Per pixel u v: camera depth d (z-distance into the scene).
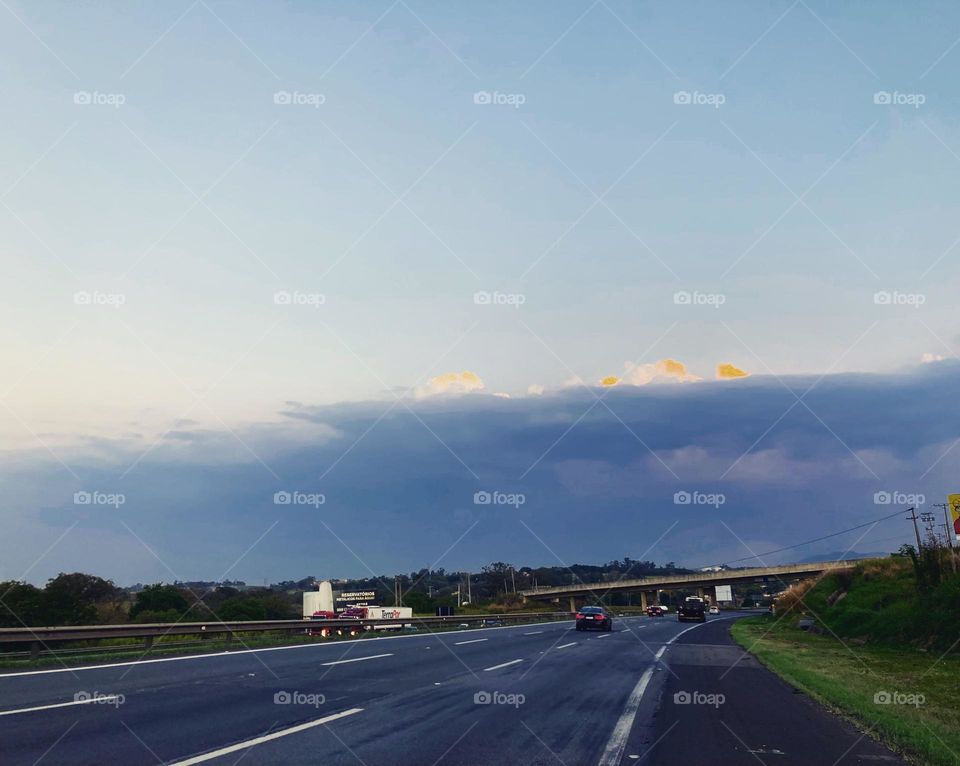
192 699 12.88
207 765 8.16
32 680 15.11
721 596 143.25
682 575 140.12
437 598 96.88
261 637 32.31
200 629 27.22
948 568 32.72
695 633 45.50
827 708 14.55
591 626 46.47
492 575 126.75
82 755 8.39
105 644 26.11
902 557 52.09
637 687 17.12
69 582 43.22
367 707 12.80
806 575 129.12
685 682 18.50
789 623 57.88
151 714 11.20
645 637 39.34
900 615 33.50
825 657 27.00
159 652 23.50
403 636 38.25
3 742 8.91
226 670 17.89
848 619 40.59
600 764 9.20
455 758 9.14
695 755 9.89
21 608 39.97
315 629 36.69
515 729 11.30
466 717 12.17
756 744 10.73
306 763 8.51
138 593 51.12
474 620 55.62
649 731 11.56
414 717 11.98
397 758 8.99
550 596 149.25
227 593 61.28
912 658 26.25
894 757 10.00
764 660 25.48
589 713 13.12
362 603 71.00
